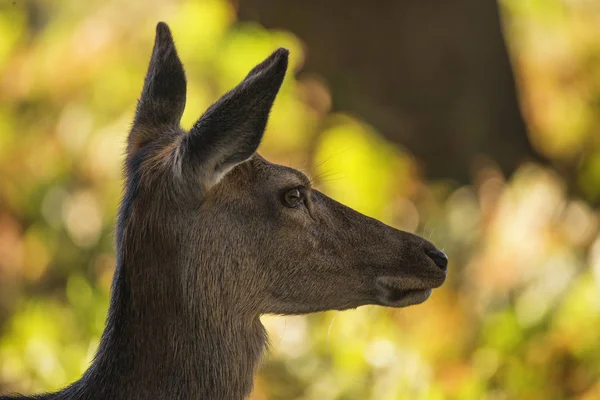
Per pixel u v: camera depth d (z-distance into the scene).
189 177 6.49
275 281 6.97
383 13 18.03
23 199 13.34
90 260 13.10
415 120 17.98
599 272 11.95
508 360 11.63
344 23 17.78
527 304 12.06
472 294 12.52
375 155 13.41
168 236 6.61
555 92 18.28
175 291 6.62
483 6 18.58
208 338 6.72
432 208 14.20
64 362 11.86
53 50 13.58
